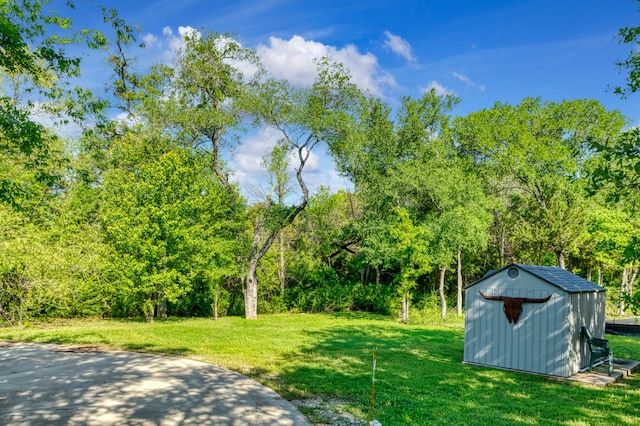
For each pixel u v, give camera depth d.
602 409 8.57
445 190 25.64
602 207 23.97
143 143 24.08
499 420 7.72
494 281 12.73
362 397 9.12
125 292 21.00
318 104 24.06
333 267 37.19
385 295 31.34
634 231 18.34
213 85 26.05
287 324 23.06
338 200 34.81
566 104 31.03
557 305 11.55
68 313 24.50
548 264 33.59
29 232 19.23
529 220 29.23
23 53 8.70
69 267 20.27
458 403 8.82
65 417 7.55
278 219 25.69
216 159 26.19
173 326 20.58
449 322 25.86
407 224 24.42
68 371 11.01
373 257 27.86
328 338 17.81
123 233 20.78
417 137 29.81
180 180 22.06
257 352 14.09
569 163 27.55
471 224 25.39
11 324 21.16
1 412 7.80
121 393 9.06
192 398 8.79
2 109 8.39
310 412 8.05
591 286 13.13
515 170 29.81
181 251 21.67
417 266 29.80
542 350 11.70
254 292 26.28
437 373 11.59
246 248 26.67
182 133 24.94
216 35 25.56
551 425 7.52
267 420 7.57
